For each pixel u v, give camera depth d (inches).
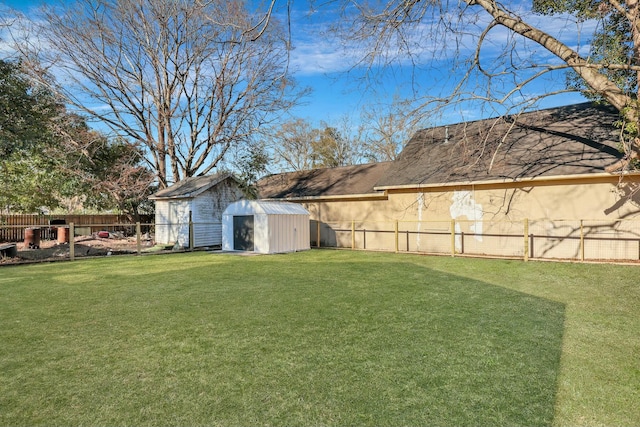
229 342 159.9
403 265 390.9
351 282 295.4
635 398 111.4
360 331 173.2
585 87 393.1
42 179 784.3
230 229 565.9
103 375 128.9
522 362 137.7
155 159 797.2
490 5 328.5
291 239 553.0
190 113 822.5
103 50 708.7
